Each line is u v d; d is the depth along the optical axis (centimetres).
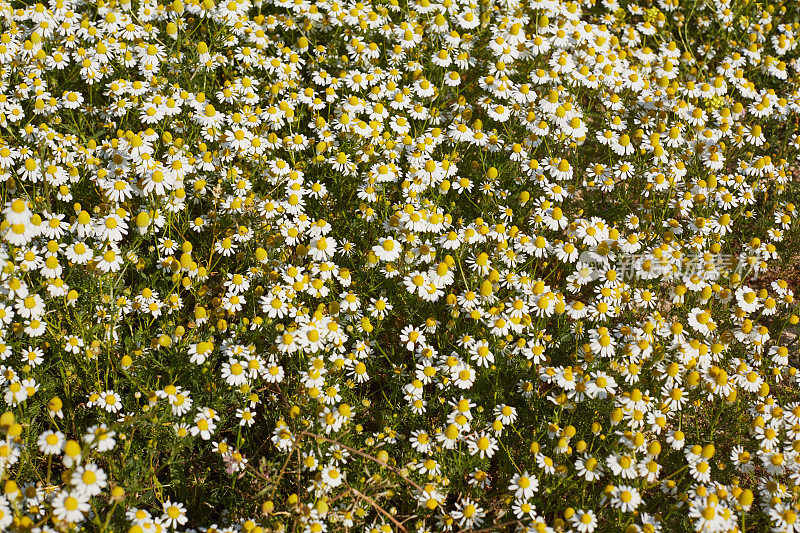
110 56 161
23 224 134
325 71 166
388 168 154
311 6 171
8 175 146
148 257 146
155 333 141
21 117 153
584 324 147
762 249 155
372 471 134
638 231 156
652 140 161
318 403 135
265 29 171
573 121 160
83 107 159
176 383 138
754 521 134
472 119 169
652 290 152
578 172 162
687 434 142
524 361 141
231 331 141
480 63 172
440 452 135
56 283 137
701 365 141
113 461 131
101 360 139
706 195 159
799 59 179
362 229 152
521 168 159
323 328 140
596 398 138
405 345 147
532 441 138
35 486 128
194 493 135
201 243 149
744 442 142
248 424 136
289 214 154
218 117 155
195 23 171
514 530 133
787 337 154
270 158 157
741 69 178
